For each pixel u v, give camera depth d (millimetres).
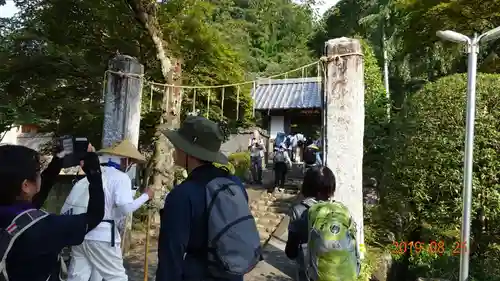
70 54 8523
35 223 1722
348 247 2643
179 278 1955
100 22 8758
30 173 1814
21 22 8961
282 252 6691
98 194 1930
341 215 2762
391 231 6301
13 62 8414
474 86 4062
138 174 7352
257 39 26203
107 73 6266
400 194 5621
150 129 9375
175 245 1978
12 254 1661
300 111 15031
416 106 5680
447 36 4203
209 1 11750
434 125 5328
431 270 5359
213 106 10125
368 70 12875
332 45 5160
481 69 8711
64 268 2062
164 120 7043
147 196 3840
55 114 9242
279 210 9367
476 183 4988
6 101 8078
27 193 1820
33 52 8625
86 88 9273
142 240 7035
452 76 5602
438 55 9594
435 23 8109
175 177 8109
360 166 5055
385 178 6062
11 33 8883
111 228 3537
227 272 1961
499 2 7305
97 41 9172
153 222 7730
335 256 2600
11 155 1810
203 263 2043
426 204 5398
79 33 9148
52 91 9031
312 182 3045
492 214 4953
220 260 1981
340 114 5074
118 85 6195
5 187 1743
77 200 3586
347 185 5023
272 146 15344
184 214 2031
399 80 18578
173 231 1998
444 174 5176
